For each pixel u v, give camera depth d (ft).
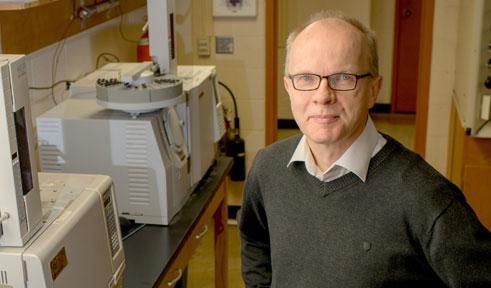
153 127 6.90
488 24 9.71
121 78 7.37
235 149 13.26
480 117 10.32
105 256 5.21
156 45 8.05
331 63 4.52
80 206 4.90
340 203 4.73
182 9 11.91
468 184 10.98
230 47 12.81
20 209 4.31
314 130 4.65
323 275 4.76
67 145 7.09
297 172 5.05
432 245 4.38
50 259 4.34
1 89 4.12
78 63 9.75
